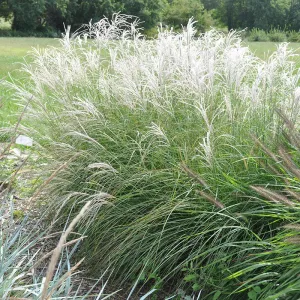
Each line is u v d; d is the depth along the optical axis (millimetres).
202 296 3791
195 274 3688
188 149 4230
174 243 3820
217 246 3596
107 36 5516
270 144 4062
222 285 3654
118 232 4250
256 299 3438
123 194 4410
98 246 4305
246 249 3486
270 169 3764
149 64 4902
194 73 4285
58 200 4641
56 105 5445
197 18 32844
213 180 3953
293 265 3314
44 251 4410
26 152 6602
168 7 35938
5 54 23891
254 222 3855
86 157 4617
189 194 4098
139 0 54219
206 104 4434
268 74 4438
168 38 4816
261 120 4230
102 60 5469
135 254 3975
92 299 3861
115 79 5152
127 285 4074
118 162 4461
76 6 55406
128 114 4734
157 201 4242
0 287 2783
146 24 54969
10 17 57688
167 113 4508
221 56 4824
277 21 44281
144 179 4254
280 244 3436
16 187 5395
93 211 4207
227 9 55094
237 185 3789
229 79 4414
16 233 3373
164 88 4613
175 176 4168
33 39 41531
